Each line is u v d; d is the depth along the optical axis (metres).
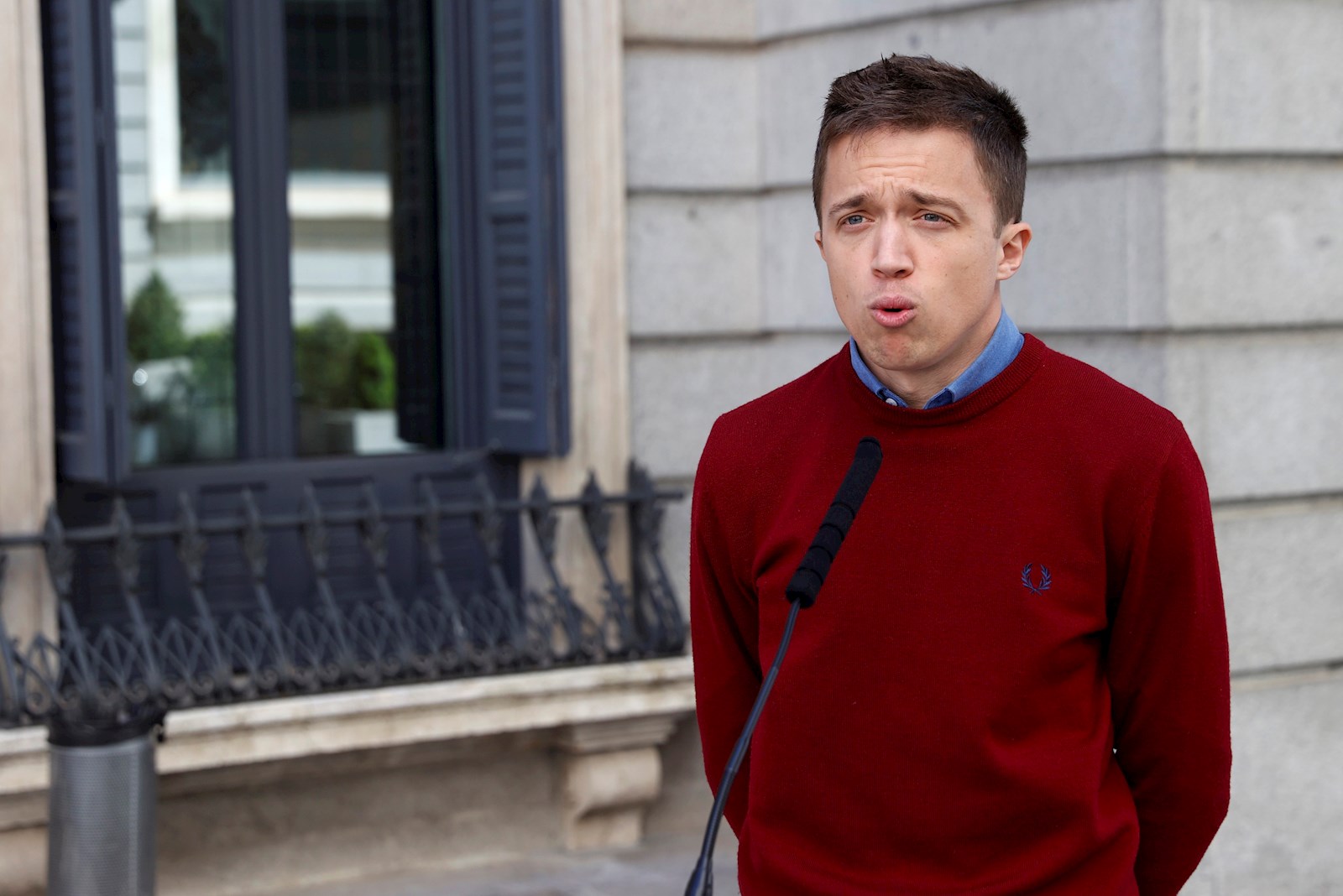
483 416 6.13
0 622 5.07
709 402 6.23
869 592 2.04
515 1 5.84
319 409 6.04
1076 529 2.01
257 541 5.36
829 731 2.07
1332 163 5.26
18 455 5.24
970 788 2.01
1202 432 5.10
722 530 2.28
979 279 1.98
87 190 5.20
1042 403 2.05
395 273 6.13
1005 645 2.00
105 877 4.37
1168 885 2.28
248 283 5.90
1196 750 2.14
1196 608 2.06
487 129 5.96
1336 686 5.35
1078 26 5.16
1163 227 4.99
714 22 6.16
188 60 5.80
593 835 5.99
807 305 6.06
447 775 5.81
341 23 6.02
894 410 2.07
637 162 6.08
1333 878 5.34
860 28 5.80
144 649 5.16
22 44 5.18
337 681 5.42
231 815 5.49
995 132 2.00
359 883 5.63
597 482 5.93
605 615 5.88
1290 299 5.19
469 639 5.68
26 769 4.95
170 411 5.82
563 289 5.89
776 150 6.16
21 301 5.22
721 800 1.79
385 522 5.80
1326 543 5.32
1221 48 5.02
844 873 2.08
